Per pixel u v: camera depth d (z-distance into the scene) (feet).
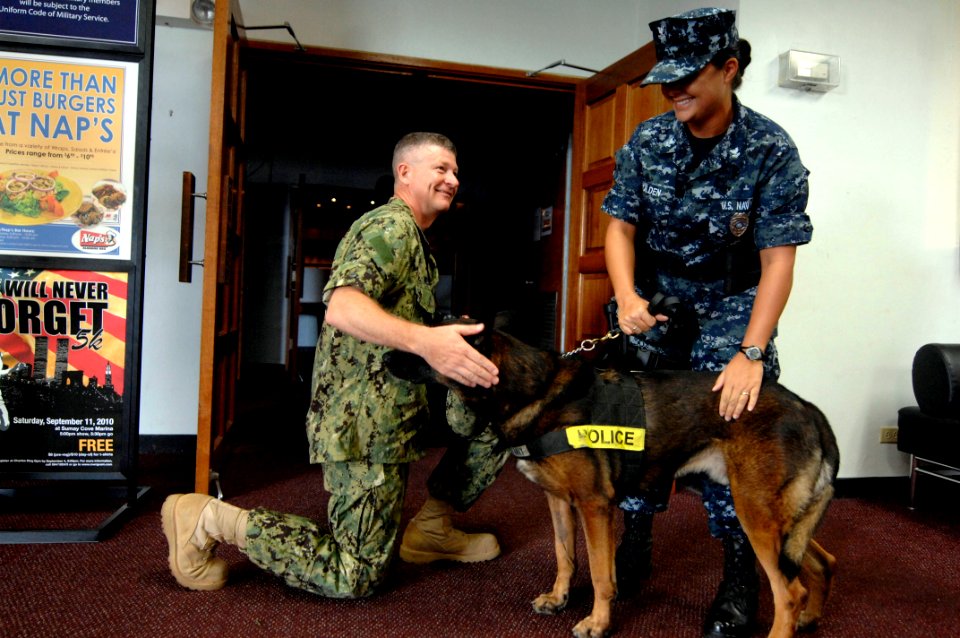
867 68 11.08
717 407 5.36
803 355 10.91
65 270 8.26
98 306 8.35
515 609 6.13
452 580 6.84
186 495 6.30
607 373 5.79
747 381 5.20
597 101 13.33
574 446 5.29
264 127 25.26
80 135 8.29
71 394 8.30
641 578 6.92
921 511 10.15
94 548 7.35
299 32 12.68
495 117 22.27
